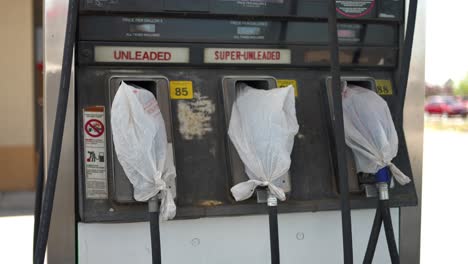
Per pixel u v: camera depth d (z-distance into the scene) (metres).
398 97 2.30
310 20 2.56
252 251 2.48
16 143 9.99
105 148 2.32
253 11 2.48
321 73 2.62
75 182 2.34
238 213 2.33
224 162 2.42
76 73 2.35
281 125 2.24
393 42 2.68
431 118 36.72
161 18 2.41
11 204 9.40
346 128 2.43
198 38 2.45
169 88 2.43
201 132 2.43
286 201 2.41
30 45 9.91
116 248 2.36
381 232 2.67
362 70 2.68
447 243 7.73
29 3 9.85
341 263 2.59
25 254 6.79
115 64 2.38
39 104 10.09
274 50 2.54
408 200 2.53
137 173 2.14
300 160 2.51
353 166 2.49
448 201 10.83
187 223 2.41
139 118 2.12
